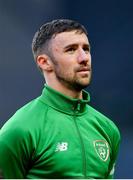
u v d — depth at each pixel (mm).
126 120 27812
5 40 27672
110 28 28609
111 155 9008
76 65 8367
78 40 8398
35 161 8203
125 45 28453
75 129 8523
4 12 27703
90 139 8578
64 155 8172
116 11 28609
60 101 8633
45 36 8641
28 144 8156
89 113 8977
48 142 8211
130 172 25438
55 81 8664
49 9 28266
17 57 27547
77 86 8492
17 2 27844
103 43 28516
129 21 28500
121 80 28172
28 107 8703
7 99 27141
